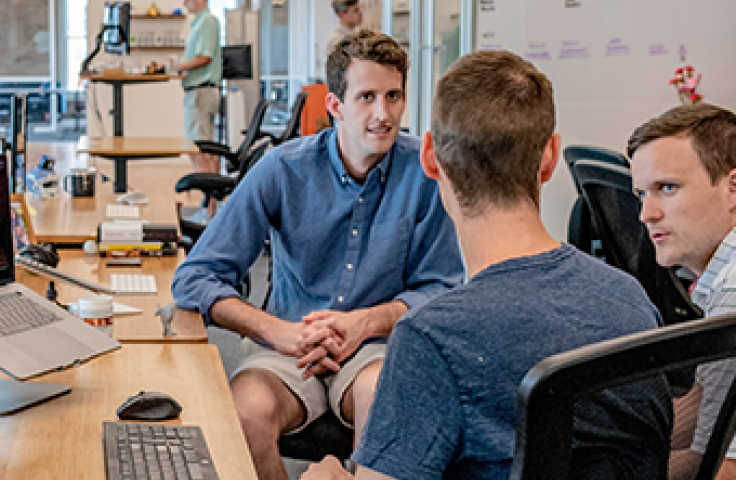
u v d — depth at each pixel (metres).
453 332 0.88
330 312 1.89
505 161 0.96
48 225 2.90
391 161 2.04
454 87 0.99
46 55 11.81
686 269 2.30
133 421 1.29
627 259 2.26
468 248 1.00
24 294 1.52
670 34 3.98
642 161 1.63
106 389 1.43
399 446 0.86
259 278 5.11
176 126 9.98
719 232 1.58
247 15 9.36
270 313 2.13
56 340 1.37
